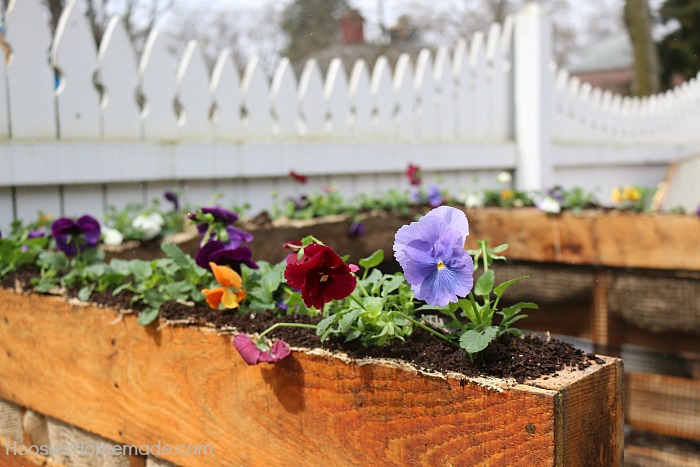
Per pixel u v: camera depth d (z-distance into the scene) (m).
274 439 1.13
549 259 2.85
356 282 1.06
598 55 23.67
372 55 13.91
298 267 1.01
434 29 15.63
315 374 1.07
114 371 1.36
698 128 8.48
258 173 3.54
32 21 2.74
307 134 3.99
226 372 1.18
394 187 4.41
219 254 1.31
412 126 4.64
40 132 2.77
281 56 13.18
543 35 5.30
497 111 5.29
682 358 2.56
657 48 16.86
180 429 1.26
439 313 1.17
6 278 1.67
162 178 3.12
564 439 0.87
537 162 5.29
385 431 1.00
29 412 1.59
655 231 2.59
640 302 2.64
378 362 1.00
